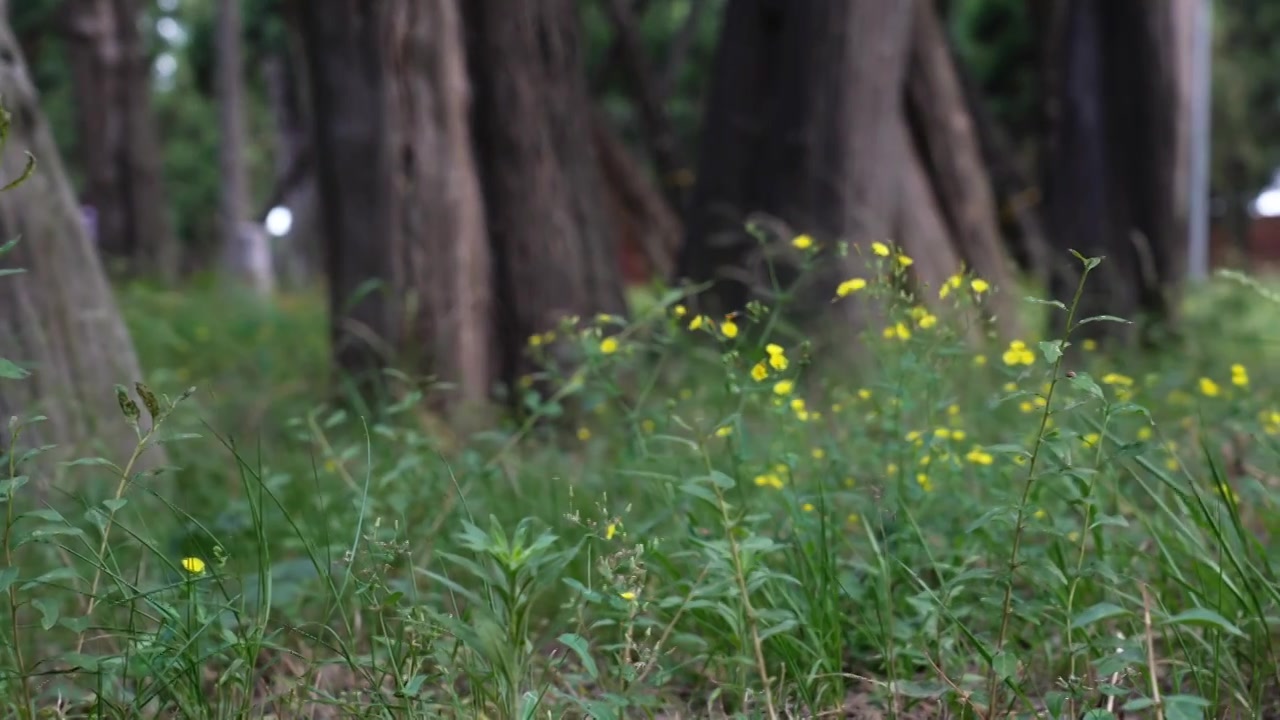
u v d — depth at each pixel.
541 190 6.93
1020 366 4.15
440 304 6.52
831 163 7.13
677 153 13.80
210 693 2.82
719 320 7.13
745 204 7.43
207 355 8.85
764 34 7.43
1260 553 2.79
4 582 2.26
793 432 3.56
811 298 6.43
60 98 33.56
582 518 3.66
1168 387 5.35
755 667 2.79
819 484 2.86
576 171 7.17
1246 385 4.05
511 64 6.89
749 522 2.99
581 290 7.02
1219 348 7.56
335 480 4.45
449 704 2.47
